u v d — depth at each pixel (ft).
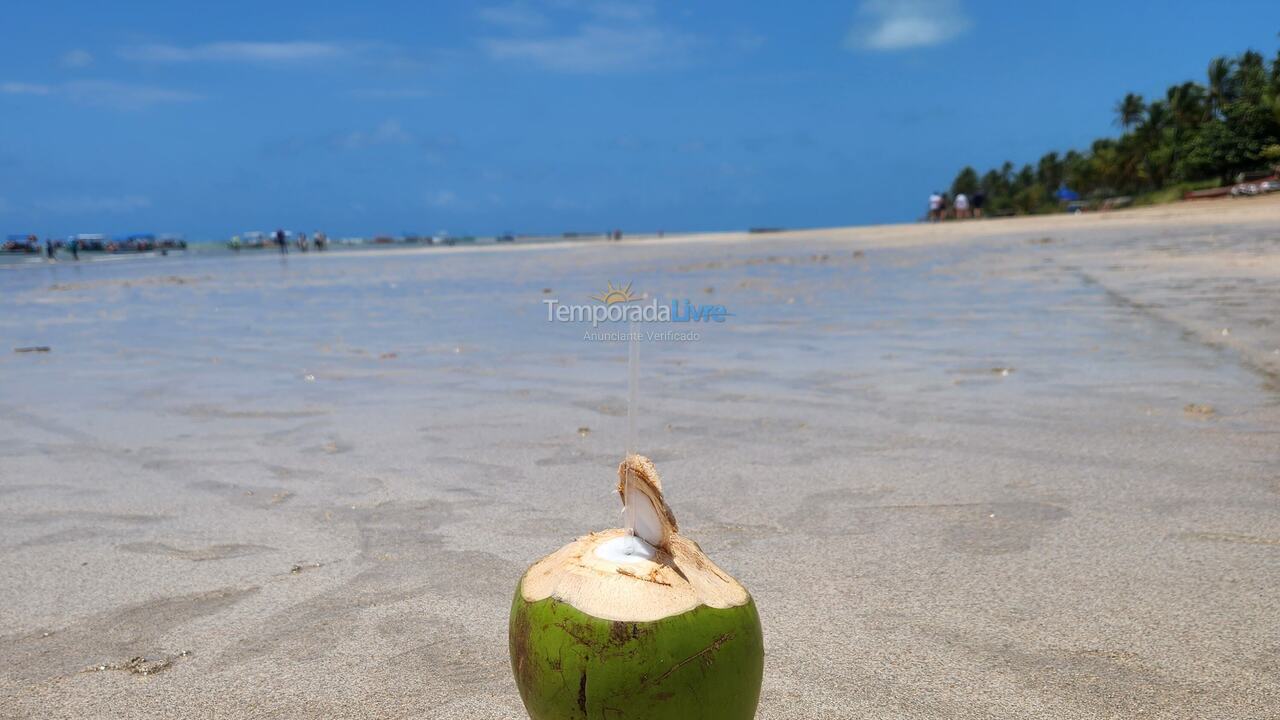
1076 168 322.14
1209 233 71.20
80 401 20.88
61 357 28.32
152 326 37.65
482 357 26.22
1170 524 10.93
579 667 4.98
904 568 9.87
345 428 17.35
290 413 18.92
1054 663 7.79
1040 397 18.10
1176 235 72.69
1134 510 11.46
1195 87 260.62
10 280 80.64
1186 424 15.49
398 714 7.19
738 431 16.24
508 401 19.60
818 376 21.42
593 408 18.66
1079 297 35.32
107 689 7.72
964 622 8.57
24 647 8.52
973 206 202.39
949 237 100.99
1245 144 212.02
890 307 35.58
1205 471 12.89
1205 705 7.09
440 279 66.08
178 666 8.09
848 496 12.40
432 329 33.73
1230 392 17.71
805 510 11.87
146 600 9.52
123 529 11.80
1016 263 56.03
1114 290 36.78
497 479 13.62
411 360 25.96
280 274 81.35
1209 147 218.18
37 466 15.10
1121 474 12.91
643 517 5.48
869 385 20.04
